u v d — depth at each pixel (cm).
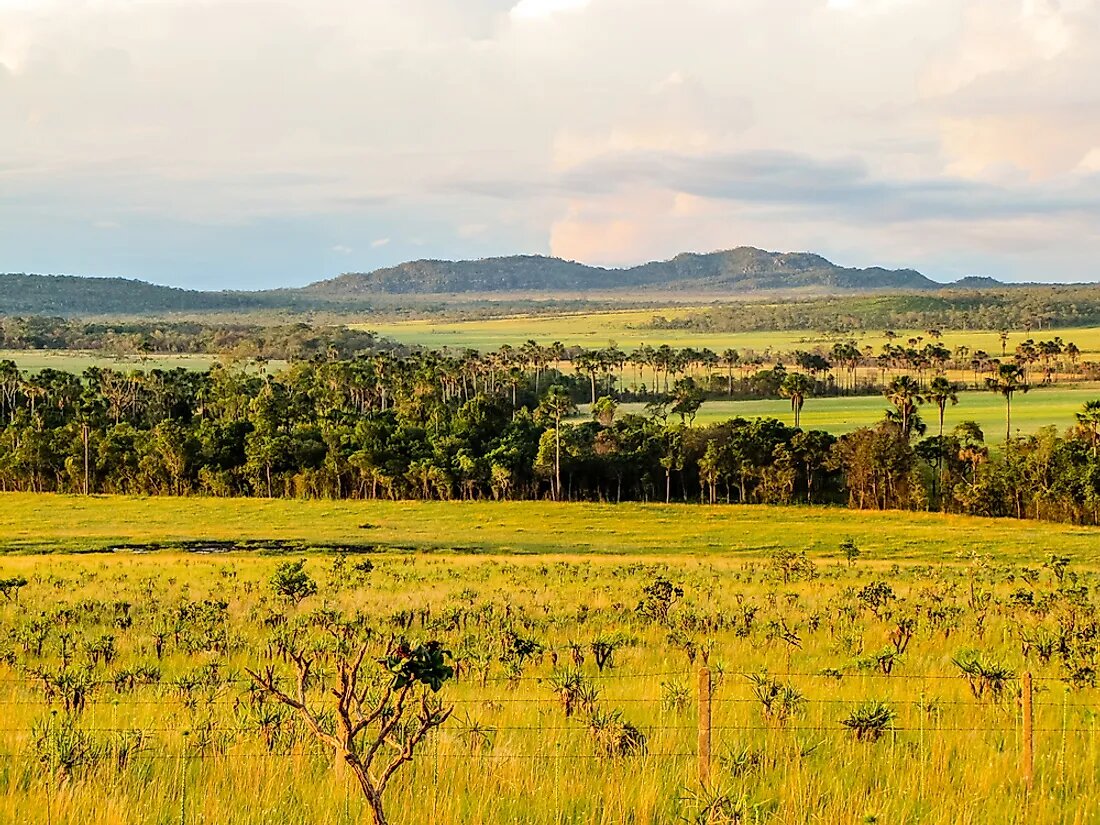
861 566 6331
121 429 13588
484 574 5547
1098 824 1412
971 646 2777
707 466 11950
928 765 1647
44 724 1842
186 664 2708
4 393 16462
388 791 1463
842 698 2173
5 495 12331
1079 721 1970
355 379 16725
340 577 5156
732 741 1773
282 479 12550
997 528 9675
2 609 3875
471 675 2458
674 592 3912
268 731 1747
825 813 1417
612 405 14138
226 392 15662
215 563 6356
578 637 3120
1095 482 10294
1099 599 4294
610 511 10900
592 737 1769
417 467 12144
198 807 1418
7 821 1340
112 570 5788
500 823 1379
